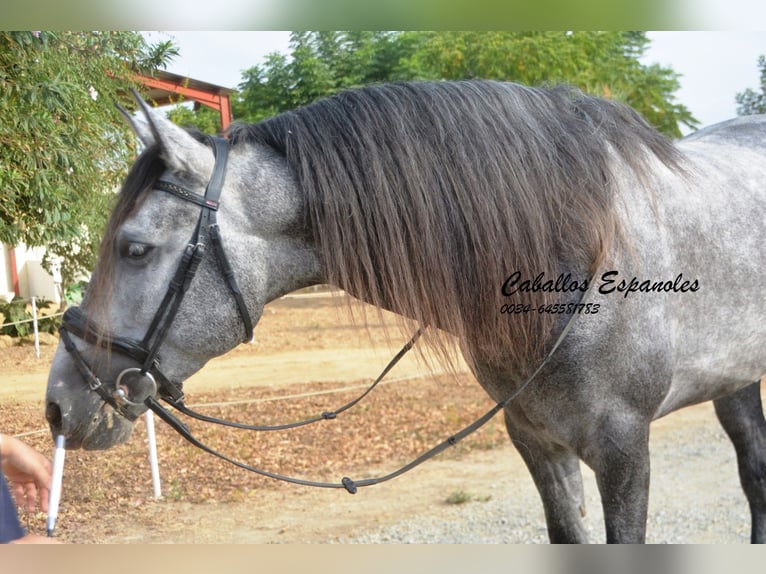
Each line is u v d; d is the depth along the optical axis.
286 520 3.79
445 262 1.85
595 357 1.87
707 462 4.55
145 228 1.71
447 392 6.56
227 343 1.82
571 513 2.22
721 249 2.09
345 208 1.83
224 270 1.76
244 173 1.84
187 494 4.15
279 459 4.80
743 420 2.79
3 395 5.46
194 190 1.75
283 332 9.82
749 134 2.68
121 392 1.75
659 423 5.62
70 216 4.58
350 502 4.08
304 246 1.91
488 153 1.87
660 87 11.95
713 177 2.22
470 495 4.13
